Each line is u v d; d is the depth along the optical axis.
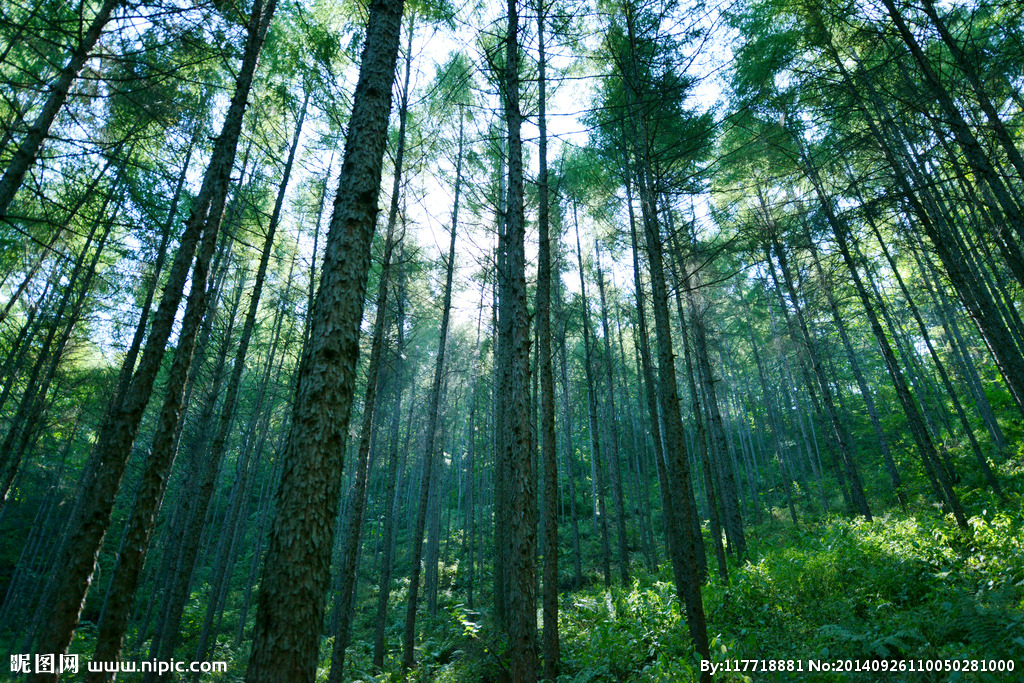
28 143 5.14
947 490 9.72
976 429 16.97
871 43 6.72
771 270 15.09
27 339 10.65
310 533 2.85
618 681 6.17
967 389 17.62
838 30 7.25
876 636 5.73
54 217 8.16
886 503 15.93
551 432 6.79
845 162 8.48
